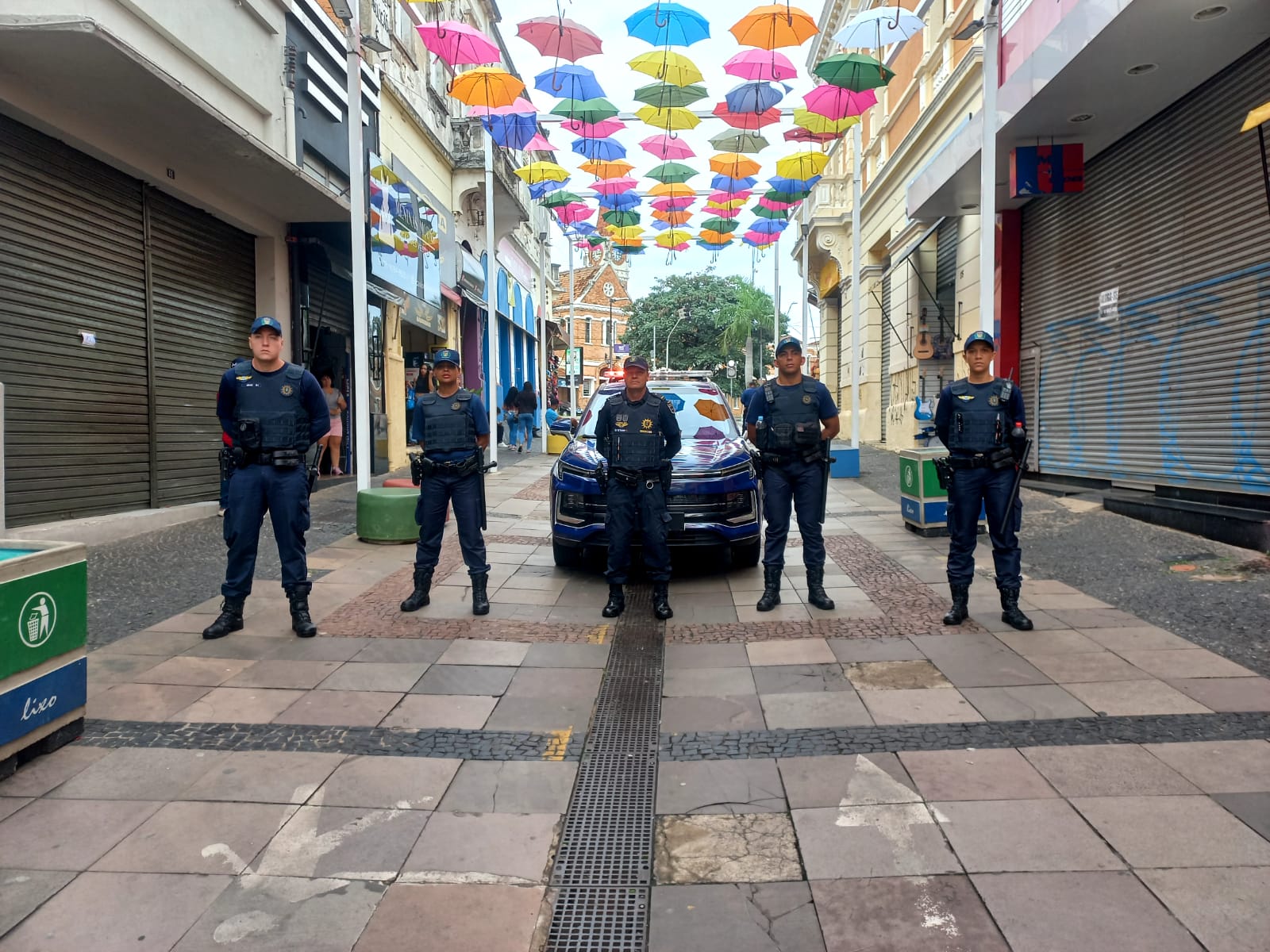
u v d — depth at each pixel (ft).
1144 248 28.86
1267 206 23.18
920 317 55.52
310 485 17.54
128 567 22.35
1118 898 8.32
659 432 18.76
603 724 13.05
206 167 29.07
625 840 9.75
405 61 53.93
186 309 30.96
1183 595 18.76
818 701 13.74
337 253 40.83
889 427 59.36
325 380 42.37
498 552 26.48
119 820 10.05
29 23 19.58
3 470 20.85
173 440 30.09
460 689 14.46
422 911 8.41
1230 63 24.45
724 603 20.13
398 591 21.21
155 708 13.44
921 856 9.20
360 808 10.43
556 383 112.88
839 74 29.55
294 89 35.45
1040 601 19.13
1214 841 9.25
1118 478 30.50
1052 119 28.50
